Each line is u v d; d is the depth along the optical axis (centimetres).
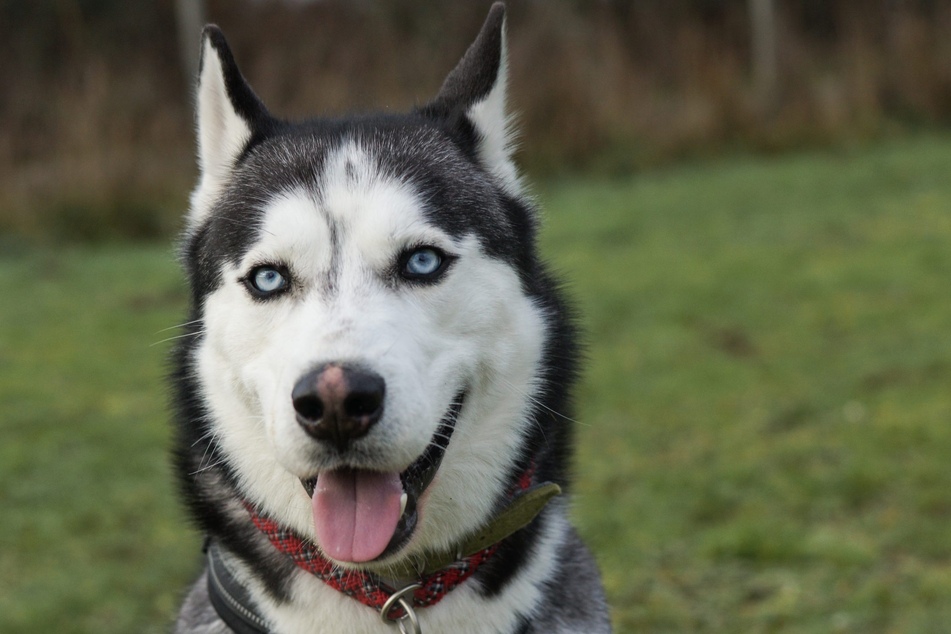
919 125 1519
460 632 256
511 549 262
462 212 259
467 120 283
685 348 741
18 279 1030
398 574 254
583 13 1550
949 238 980
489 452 259
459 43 1352
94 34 1316
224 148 280
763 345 742
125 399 702
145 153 1240
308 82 1216
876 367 675
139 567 481
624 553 460
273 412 231
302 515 251
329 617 254
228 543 265
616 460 565
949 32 1581
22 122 1258
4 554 498
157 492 561
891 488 509
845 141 1447
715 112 1464
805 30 1667
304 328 234
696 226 1102
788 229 1064
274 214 250
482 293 255
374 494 235
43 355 790
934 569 434
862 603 406
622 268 951
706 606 417
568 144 1391
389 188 252
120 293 966
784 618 403
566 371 279
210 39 277
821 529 475
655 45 1531
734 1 1596
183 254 285
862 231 1037
